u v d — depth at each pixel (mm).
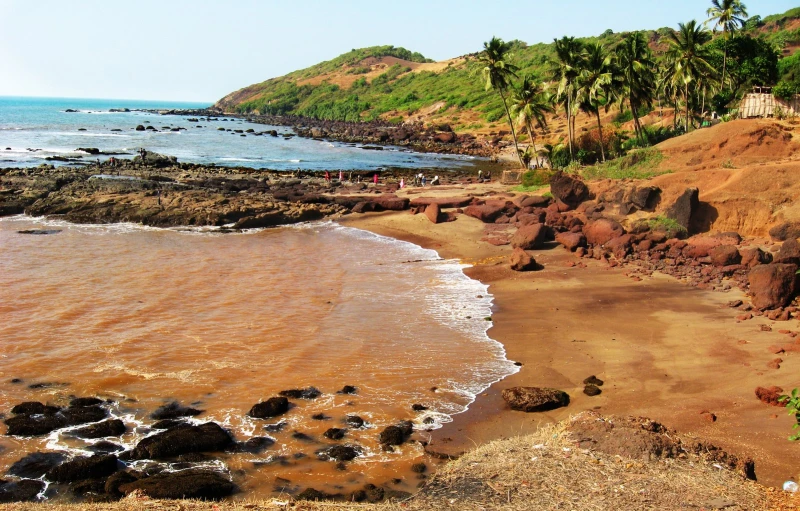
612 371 18781
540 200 42375
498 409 16453
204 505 10633
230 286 27594
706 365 18844
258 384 17656
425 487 11391
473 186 56844
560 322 23281
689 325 22438
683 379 17953
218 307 24562
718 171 35688
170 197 46125
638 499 10281
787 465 13047
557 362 19625
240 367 18797
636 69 56031
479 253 34656
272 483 12805
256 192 51312
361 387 17656
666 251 31734
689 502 10211
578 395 17203
